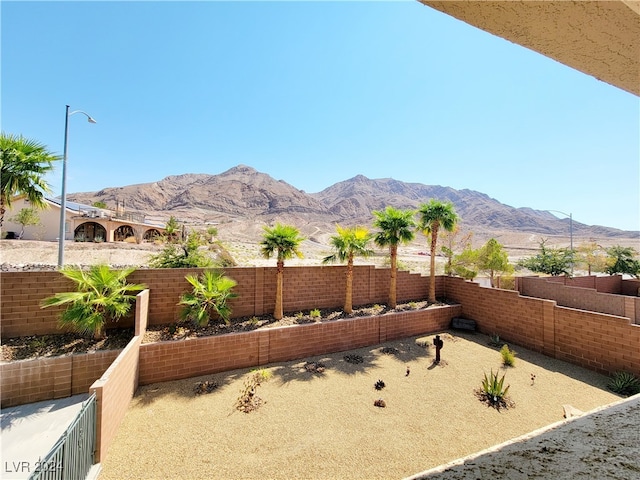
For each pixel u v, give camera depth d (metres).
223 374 9.06
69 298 7.97
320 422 6.89
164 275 10.05
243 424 6.74
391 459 5.78
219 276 10.58
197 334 9.40
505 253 17.56
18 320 8.30
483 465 0.96
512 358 10.40
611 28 1.39
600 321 9.95
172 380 8.58
